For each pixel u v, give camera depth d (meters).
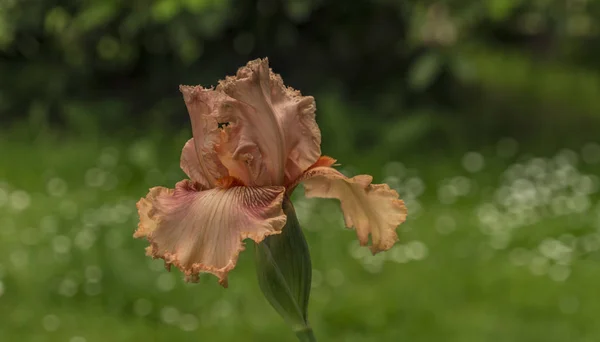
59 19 10.41
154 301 6.11
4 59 12.28
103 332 5.70
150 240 2.00
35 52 11.97
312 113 2.27
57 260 6.78
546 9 11.55
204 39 11.45
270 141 2.20
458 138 11.10
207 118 2.18
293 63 11.90
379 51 11.95
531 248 7.43
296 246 2.24
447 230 7.83
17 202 8.52
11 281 6.47
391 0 11.48
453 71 11.77
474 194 8.91
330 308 5.91
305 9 9.98
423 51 11.84
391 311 5.93
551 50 19.30
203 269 1.94
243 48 11.62
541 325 5.73
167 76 11.95
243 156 2.16
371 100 11.91
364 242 2.34
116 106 11.55
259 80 2.18
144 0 8.87
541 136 11.65
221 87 2.19
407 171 9.59
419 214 8.33
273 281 2.23
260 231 1.96
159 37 11.05
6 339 5.56
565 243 7.43
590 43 18.08
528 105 13.42
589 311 5.96
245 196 2.09
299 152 2.26
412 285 6.44
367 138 10.92
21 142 11.05
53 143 10.84
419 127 10.43
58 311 6.05
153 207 2.05
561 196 8.85
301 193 8.90
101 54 11.52
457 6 10.41
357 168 9.68
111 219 7.76
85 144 10.45
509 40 19.78
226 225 2.00
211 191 2.13
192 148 2.27
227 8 9.52
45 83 11.96
